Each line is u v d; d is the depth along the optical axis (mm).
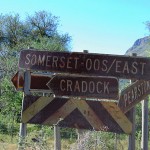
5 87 21047
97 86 5594
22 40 41375
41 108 5695
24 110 5715
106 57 5578
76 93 5625
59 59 5645
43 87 5730
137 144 10164
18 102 19531
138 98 5566
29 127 13141
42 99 5695
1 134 15516
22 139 5316
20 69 5719
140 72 5547
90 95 5605
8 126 16391
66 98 5660
